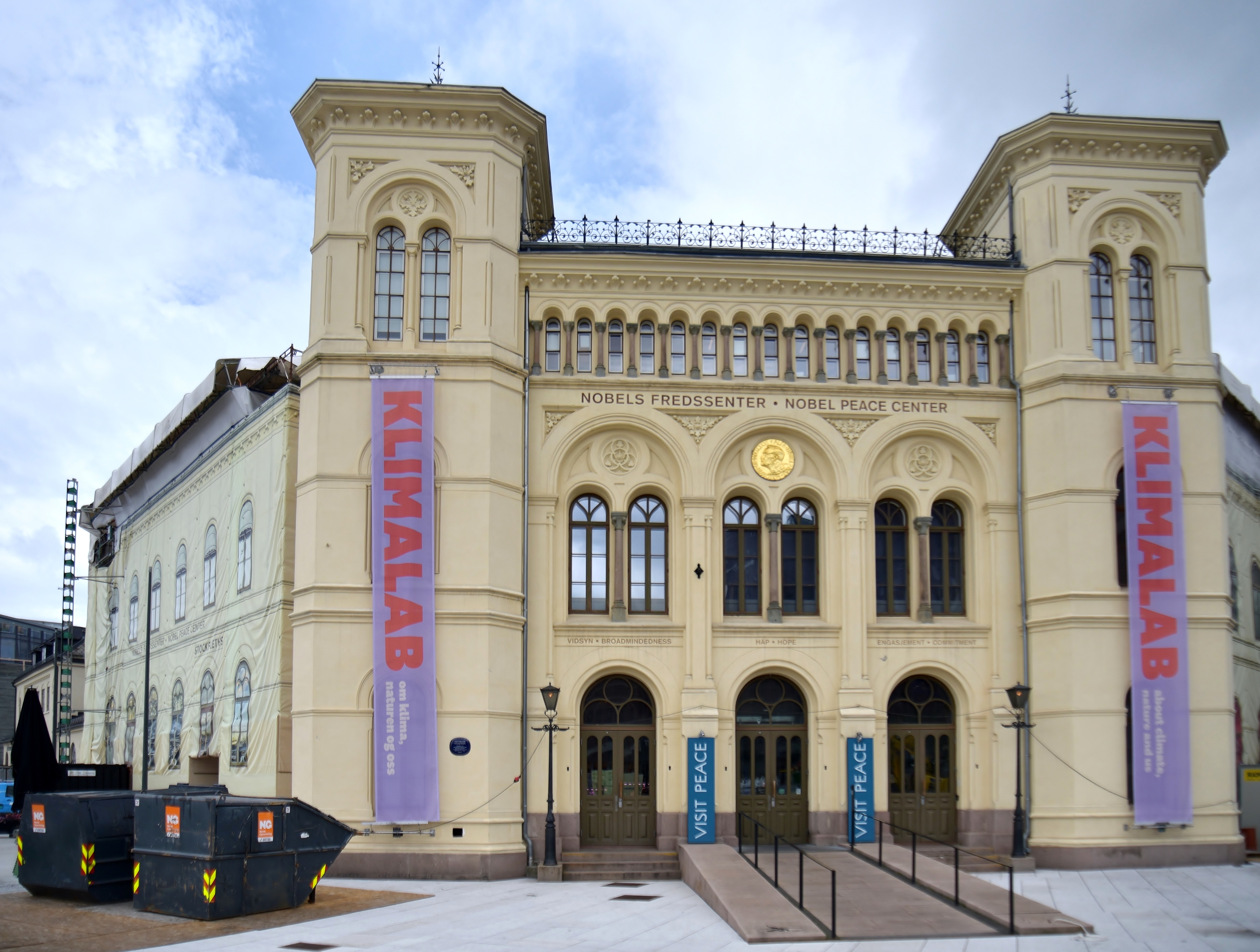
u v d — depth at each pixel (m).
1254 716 38.41
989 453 31.61
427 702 27.53
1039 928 19.58
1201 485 30.64
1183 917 21.53
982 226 35.00
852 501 31.06
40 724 39.38
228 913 20.94
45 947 18.12
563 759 29.42
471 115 30.17
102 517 54.06
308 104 30.22
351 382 29.12
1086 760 29.08
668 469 31.30
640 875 27.70
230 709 34.50
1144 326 31.56
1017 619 31.03
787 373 31.53
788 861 26.86
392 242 30.14
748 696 30.94
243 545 34.66
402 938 19.02
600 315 31.22
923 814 30.77
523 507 29.88
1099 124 31.23
